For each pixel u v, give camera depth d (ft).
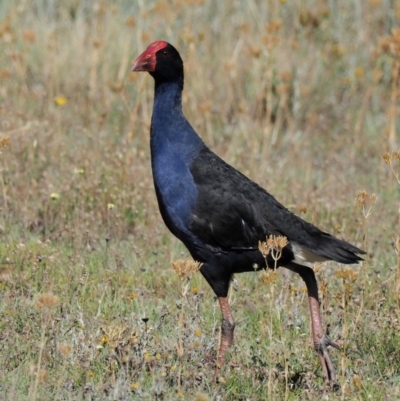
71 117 98.43
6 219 75.05
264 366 55.57
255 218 57.11
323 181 91.66
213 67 111.24
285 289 65.36
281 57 109.60
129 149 88.58
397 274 60.49
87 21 121.29
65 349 46.70
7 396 49.49
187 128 59.82
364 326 60.49
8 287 64.18
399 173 89.61
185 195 57.88
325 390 52.47
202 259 58.39
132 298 61.41
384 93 112.88
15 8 118.32
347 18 122.62
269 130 101.81
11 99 98.17
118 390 49.37
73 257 69.21
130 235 76.54
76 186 79.51
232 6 122.83
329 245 57.31
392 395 52.06
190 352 54.75
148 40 110.42
